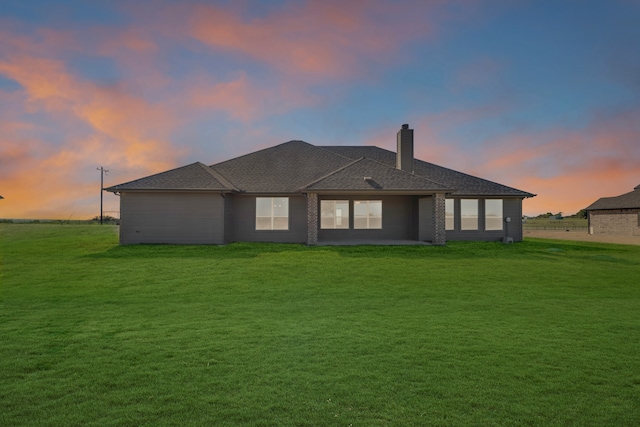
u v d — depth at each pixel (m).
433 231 20.67
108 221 52.94
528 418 4.20
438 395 4.70
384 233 23.69
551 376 5.23
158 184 20.58
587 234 37.81
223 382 5.03
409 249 19.08
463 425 4.07
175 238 20.56
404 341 6.61
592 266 15.05
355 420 4.15
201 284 11.62
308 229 20.20
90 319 8.00
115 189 19.98
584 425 4.08
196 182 20.89
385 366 5.55
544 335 6.95
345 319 8.01
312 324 7.63
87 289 10.95
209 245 20.30
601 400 4.59
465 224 24.86
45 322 7.76
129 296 10.15
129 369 5.42
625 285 11.66
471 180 25.81
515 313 8.51
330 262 15.45
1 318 8.07
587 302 9.56
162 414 4.25
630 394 4.74
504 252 18.83
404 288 11.16
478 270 14.02
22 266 14.41
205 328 7.36
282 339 6.70
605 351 6.15
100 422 4.09
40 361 5.70
